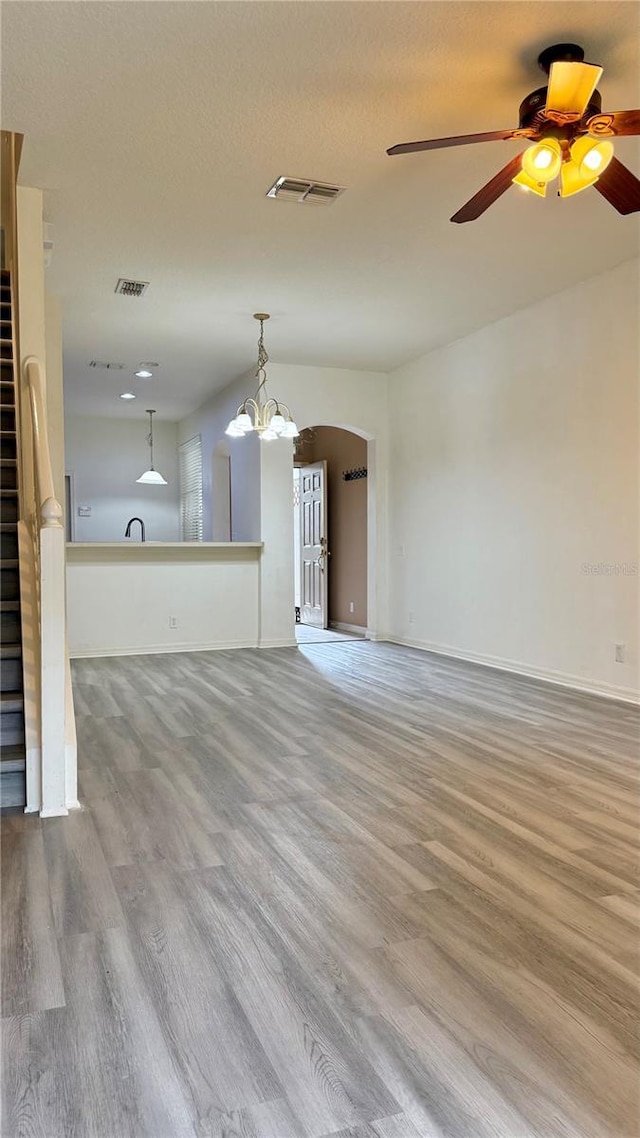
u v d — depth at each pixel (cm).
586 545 499
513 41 253
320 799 303
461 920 209
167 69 266
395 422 741
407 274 473
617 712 446
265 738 395
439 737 395
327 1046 157
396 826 275
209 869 240
